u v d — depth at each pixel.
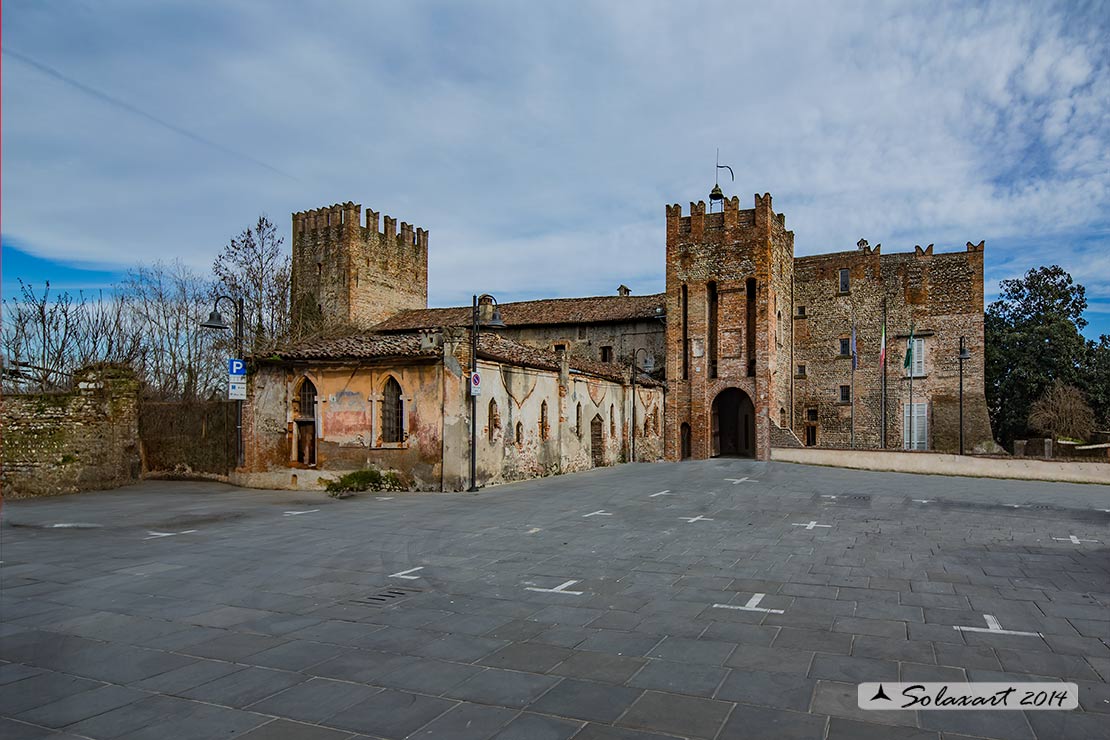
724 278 42.00
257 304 41.88
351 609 8.94
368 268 52.09
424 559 11.87
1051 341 52.16
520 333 46.78
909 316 48.47
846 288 50.09
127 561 11.98
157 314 45.12
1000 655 6.95
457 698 6.11
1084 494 21.47
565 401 29.52
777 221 44.44
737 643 7.39
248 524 15.80
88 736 5.52
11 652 7.47
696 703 5.91
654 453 40.75
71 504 19.89
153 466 26.91
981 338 46.62
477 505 18.47
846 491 21.72
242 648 7.51
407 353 21.81
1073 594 9.25
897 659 6.86
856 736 5.29
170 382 42.72
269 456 23.89
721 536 13.80
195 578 10.70
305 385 23.77
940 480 26.12
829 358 50.12
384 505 18.67
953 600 8.97
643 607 8.81
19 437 23.05
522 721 5.63
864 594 9.30
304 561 11.80
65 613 8.90
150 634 8.02
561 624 8.17
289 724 5.66
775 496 20.39
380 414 22.48
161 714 5.89
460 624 8.23
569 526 15.10
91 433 24.25
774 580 10.12
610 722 5.58
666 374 42.84
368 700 6.10
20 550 13.12
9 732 5.59
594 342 45.50
